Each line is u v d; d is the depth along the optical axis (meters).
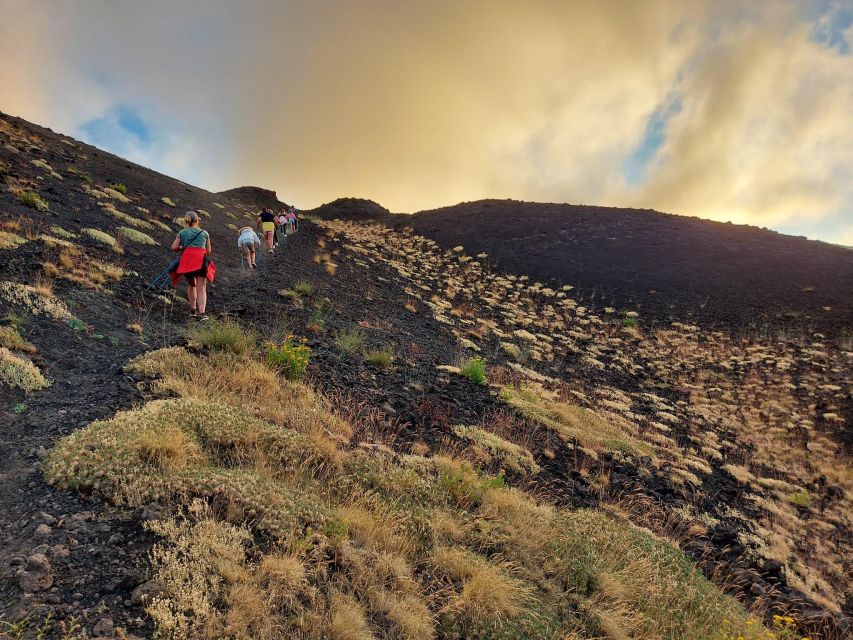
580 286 34.34
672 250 40.41
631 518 7.21
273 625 3.00
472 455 7.01
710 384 19.97
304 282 15.98
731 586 6.29
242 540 3.57
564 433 9.78
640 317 29.05
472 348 16.44
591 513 6.30
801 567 7.65
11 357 5.49
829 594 7.12
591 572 4.82
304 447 5.21
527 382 13.67
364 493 4.84
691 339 25.59
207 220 22.61
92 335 7.25
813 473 12.75
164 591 2.98
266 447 5.05
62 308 7.54
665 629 4.46
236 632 2.83
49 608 2.70
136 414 4.74
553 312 28.78
